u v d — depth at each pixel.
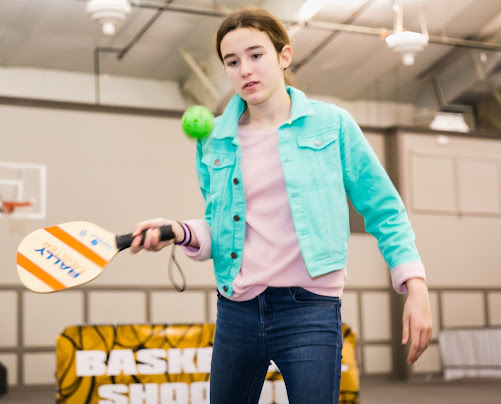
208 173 1.79
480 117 11.68
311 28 9.52
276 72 1.64
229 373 1.67
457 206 10.52
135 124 9.16
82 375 4.03
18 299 8.41
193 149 9.41
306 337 1.58
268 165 1.66
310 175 1.64
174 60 10.36
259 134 1.69
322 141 1.67
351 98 11.64
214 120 1.75
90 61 10.19
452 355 9.62
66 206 8.70
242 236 1.64
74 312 8.66
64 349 4.03
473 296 10.45
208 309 9.19
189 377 4.19
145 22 9.38
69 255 1.51
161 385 4.14
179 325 4.23
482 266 10.56
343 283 1.66
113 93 10.46
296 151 1.66
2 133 8.55
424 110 11.73
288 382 1.59
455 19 10.05
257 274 1.62
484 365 9.48
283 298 1.60
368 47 10.38
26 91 9.99
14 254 8.44
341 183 1.66
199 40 9.90
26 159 8.60
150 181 9.12
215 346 1.71
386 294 10.12
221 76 9.87
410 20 9.89
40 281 1.47
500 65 10.73
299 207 1.61
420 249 10.22
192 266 9.19
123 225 8.93
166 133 9.30
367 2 9.19
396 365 10.02
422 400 7.60
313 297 1.60
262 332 1.61
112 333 4.11
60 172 8.73
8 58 9.89
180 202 9.23
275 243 1.62
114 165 8.99
